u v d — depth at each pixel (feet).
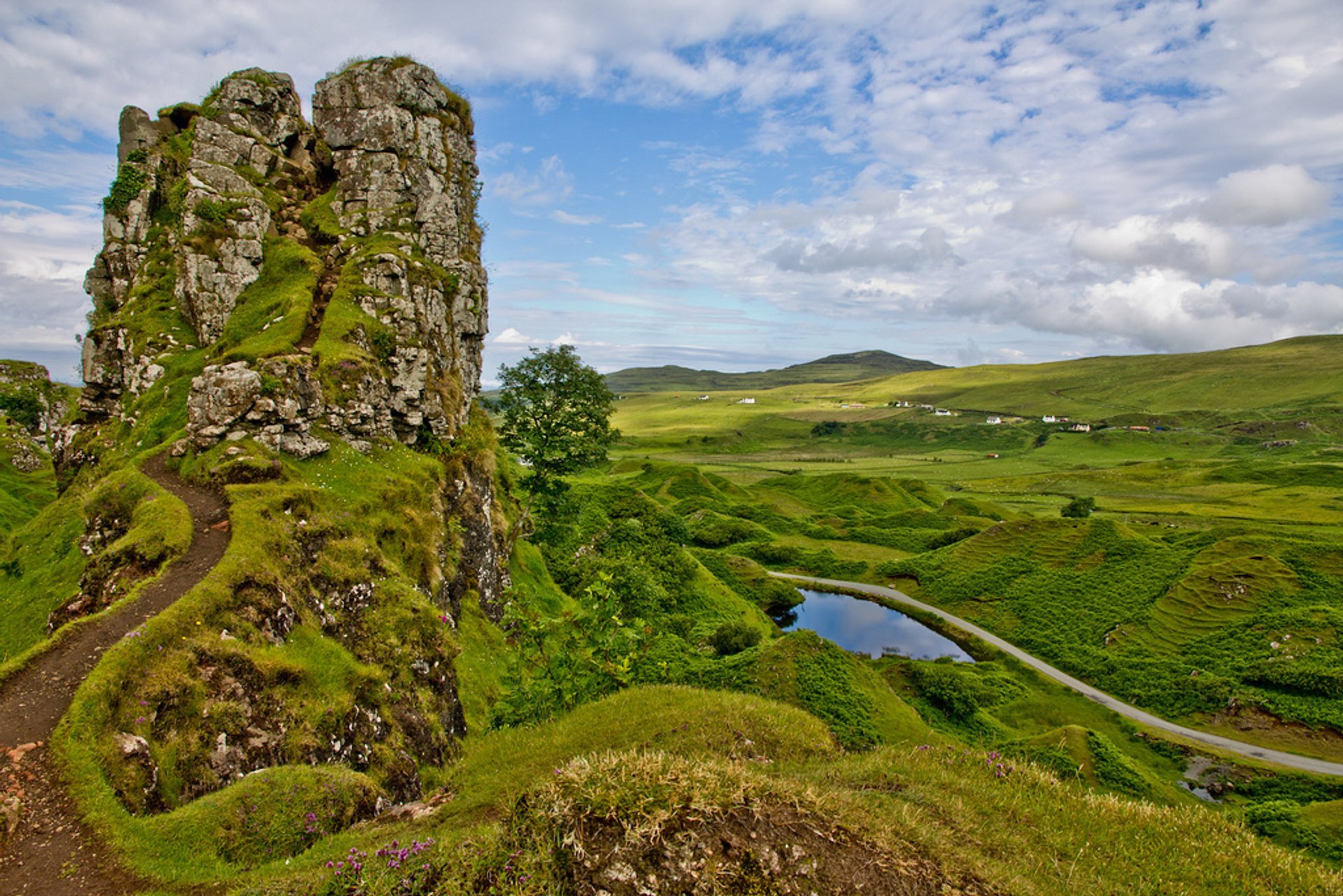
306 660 87.40
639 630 81.15
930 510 513.86
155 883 48.03
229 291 156.46
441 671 109.40
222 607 82.38
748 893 30.12
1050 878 39.27
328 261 165.68
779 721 68.18
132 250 181.06
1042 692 254.27
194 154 170.19
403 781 86.99
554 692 77.46
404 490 134.41
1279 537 325.42
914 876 32.63
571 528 234.99
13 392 343.05
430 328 168.55
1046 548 357.00
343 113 178.91
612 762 35.50
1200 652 253.44
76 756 57.11
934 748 60.18
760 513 501.15
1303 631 239.09
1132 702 242.58
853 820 35.14
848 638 306.55
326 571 103.19
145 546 93.30
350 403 137.59
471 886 34.09
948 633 313.32
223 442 117.19
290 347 135.85
